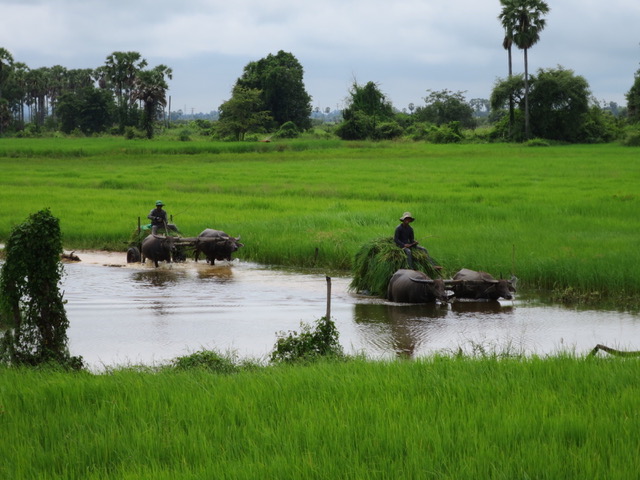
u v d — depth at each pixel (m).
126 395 15.84
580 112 198.50
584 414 14.27
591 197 66.88
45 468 12.32
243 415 14.43
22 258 20.19
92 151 153.25
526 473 11.62
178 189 83.38
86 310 30.91
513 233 46.44
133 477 11.61
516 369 18.02
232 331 27.38
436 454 12.38
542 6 189.75
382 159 142.38
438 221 53.28
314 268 42.72
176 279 38.75
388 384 16.52
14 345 20.33
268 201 69.38
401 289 32.78
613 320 29.44
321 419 14.05
